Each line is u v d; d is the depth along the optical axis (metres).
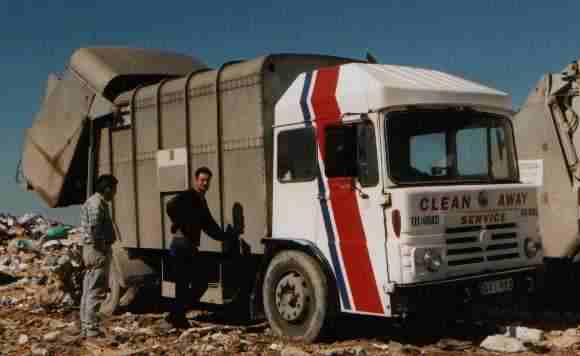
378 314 7.64
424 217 7.53
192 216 9.27
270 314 8.68
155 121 10.58
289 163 8.59
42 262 18.53
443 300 7.62
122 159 11.29
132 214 11.07
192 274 9.36
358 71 8.11
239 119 9.15
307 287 8.30
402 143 7.74
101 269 8.88
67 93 12.26
